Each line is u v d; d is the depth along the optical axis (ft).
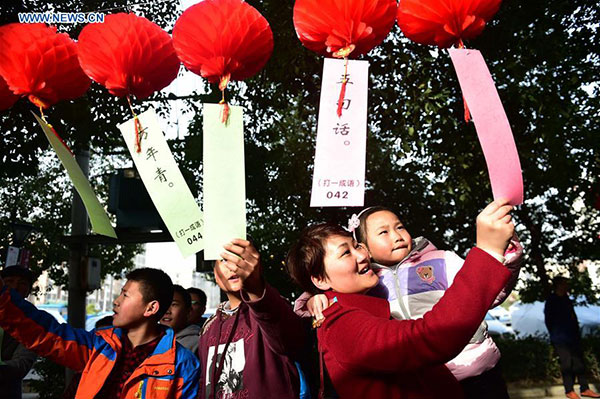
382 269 7.48
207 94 21.74
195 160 24.84
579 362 24.12
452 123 21.03
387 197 29.32
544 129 21.06
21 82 4.86
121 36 4.65
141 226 19.01
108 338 7.15
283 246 30.45
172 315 10.57
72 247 21.06
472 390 7.30
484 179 23.47
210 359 6.93
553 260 33.47
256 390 6.28
